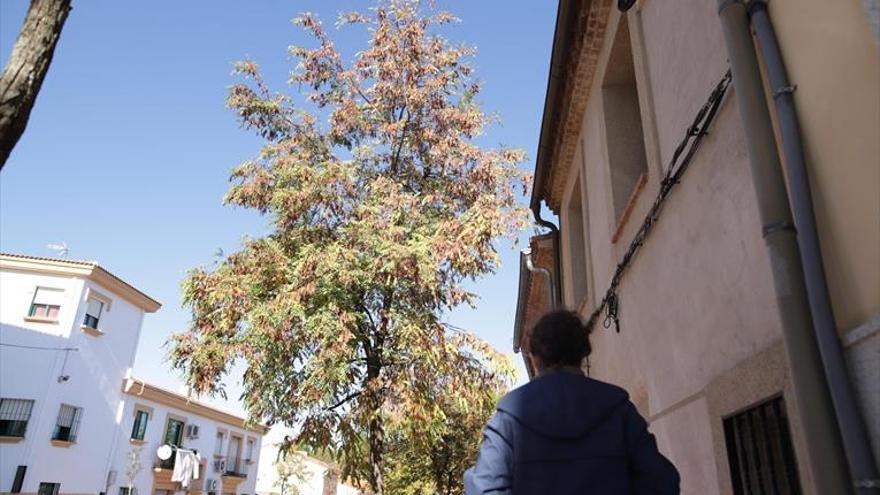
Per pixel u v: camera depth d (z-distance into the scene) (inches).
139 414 1047.0
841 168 79.1
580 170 301.1
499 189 508.4
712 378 129.7
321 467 1934.1
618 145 238.7
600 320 263.1
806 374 80.0
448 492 900.6
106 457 952.3
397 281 453.7
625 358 213.5
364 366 466.0
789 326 83.3
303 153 494.0
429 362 434.3
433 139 512.1
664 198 157.9
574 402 72.2
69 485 877.2
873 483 70.5
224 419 1353.3
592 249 276.5
